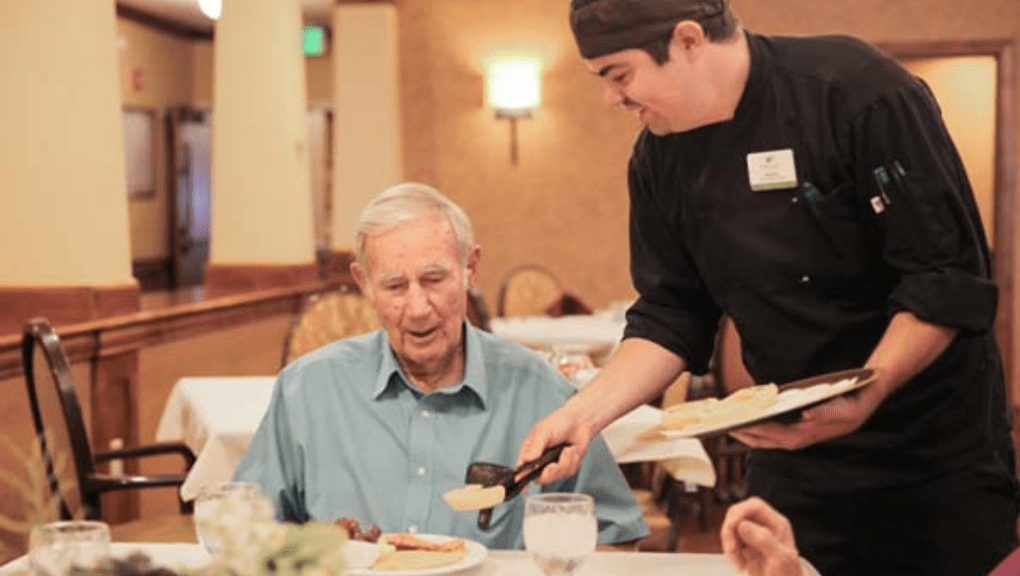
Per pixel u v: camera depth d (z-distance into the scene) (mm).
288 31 7770
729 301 2385
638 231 2506
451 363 2432
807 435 2025
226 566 1248
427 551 2057
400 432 2400
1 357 4441
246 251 7773
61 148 5211
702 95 2221
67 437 3529
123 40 12344
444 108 9219
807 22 8953
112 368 5332
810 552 2449
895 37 8961
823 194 2252
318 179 13727
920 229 2172
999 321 9164
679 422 1931
